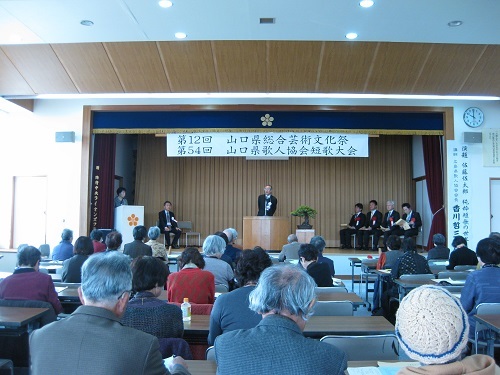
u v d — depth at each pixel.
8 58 7.43
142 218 9.17
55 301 3.29
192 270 3.25
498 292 3.16
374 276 6.86
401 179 11.89
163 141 11.94
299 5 4.62
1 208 9.31
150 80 7.84
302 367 1.28
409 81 7.79
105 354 1.34
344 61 7.41
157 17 4.92
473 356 1.08
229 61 7.45
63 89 8.07
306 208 9.30
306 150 8.68
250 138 8.70
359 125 8.73
